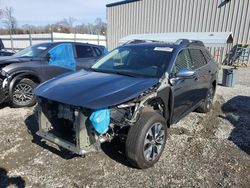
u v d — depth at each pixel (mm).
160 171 3268
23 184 2941
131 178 3098
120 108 3072
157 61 3934
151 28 21266
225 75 9797
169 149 3873
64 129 3258
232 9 17422
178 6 19516
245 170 3336
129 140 3100
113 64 4254
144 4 21141
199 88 4879
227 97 7707
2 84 5480
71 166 3324
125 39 16031
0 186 2896
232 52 17922
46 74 6176
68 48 7082
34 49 6898
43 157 3539
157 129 3346
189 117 5438
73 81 3494
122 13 22766
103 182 3006
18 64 5797
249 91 8820
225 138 4367
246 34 17266
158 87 3402
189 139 4266
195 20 19047
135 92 3053
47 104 3328
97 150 2914
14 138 4129
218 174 3232
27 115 5285
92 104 2793
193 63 4688
